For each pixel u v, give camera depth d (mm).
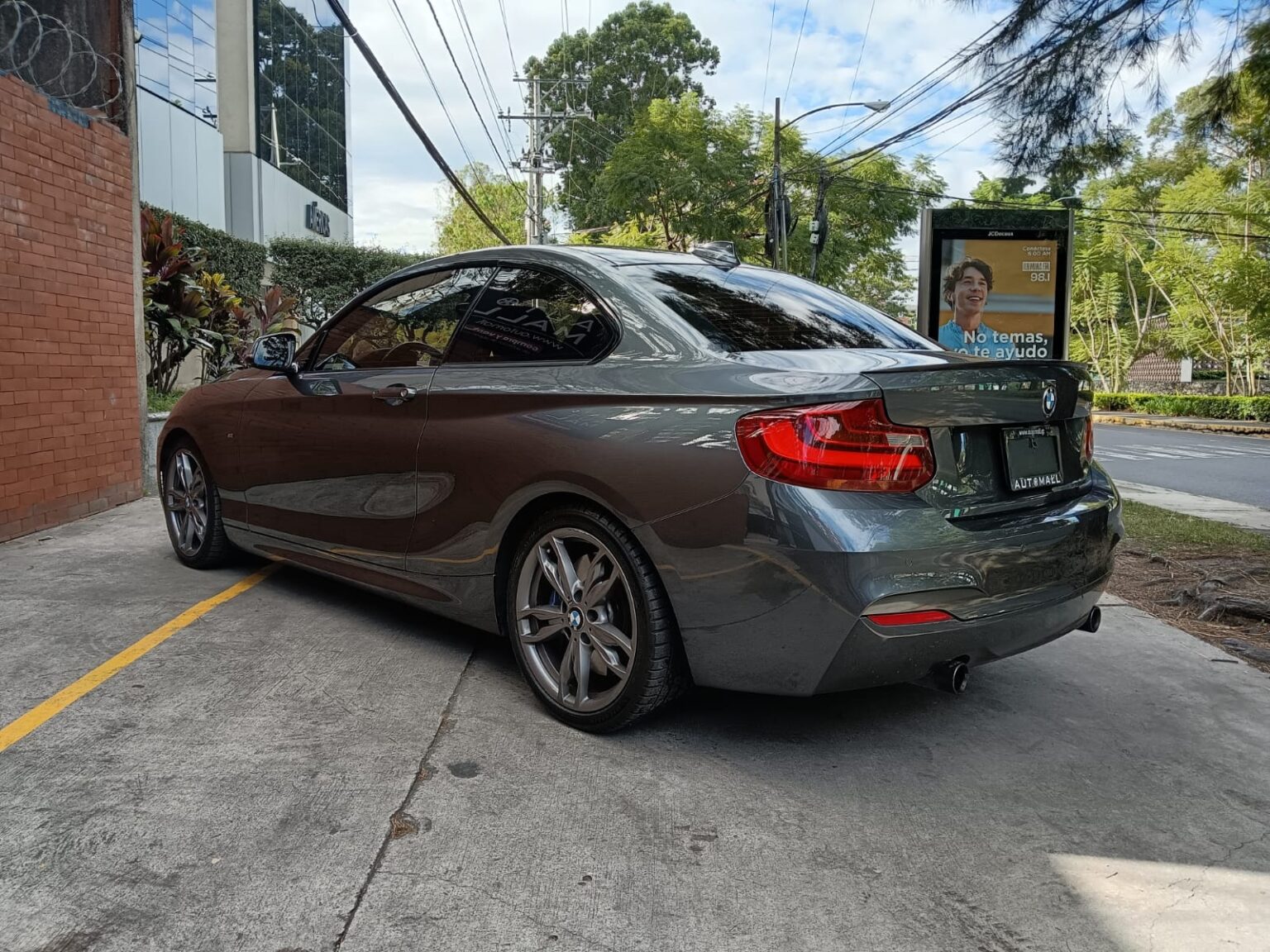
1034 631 2984
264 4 25219
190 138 19672
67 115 6273
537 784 2799
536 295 3514
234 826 2492
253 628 4117
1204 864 2508
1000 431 2963
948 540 2689
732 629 2766
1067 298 11742
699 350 3018
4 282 5625
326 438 4074
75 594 4562
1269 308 26078
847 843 2555
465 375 3537
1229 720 3508
